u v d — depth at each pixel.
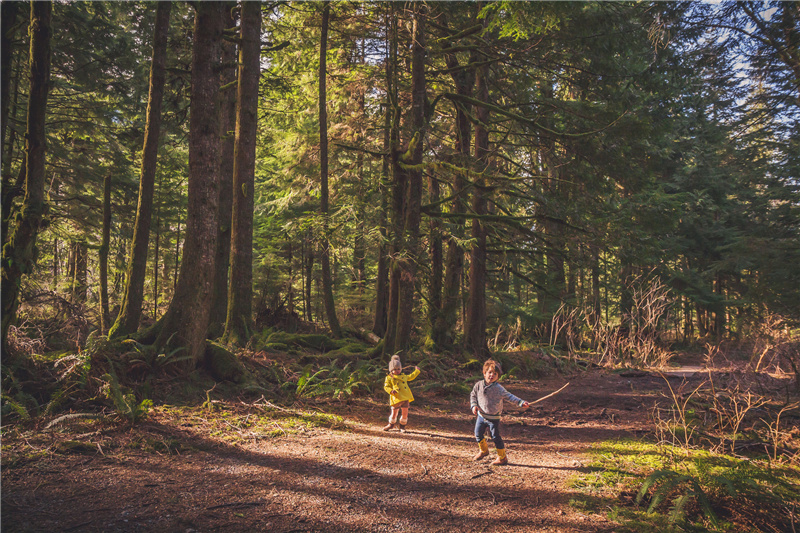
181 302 7.45
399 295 11.03
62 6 13.13
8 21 7.48
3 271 5.97
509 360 13.70
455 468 4.93
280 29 14.96
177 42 13.95
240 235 10.73
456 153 12.12
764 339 13.44
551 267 16.88
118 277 17.98
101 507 3.51
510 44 12.89
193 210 7.57
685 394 9.62
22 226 6.14
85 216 16.95
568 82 14.30
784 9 11.73
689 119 22.66
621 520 3.69
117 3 14.45
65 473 4.09
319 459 4.97
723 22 12.62
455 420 7.49
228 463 4.68
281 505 3.76
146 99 16.81
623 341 15.82
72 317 8.32
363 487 4.25
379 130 15.84
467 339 14.04
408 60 14.98
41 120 6.31
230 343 10.12
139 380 6.67
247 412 6.59
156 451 4.81
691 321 27.73
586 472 4.88
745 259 15.02
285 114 18.72
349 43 15.79
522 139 16.45
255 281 18.33
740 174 19.42
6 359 5.99
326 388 8.27
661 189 19.50
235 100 13.19
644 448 5.77
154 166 9.19
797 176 16.38
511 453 5.61
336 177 16.80
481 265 14.32
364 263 21.45
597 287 20.72
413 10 11.16
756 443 5.59
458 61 15.85
